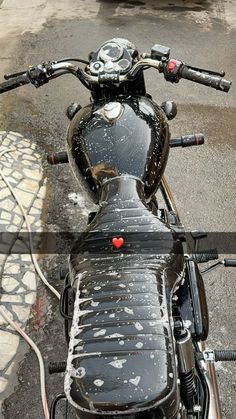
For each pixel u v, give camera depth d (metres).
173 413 0.81
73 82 2.95
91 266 0.98
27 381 1.51
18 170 2.29
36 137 2.54
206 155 2.40
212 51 3.27
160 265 0.96
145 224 1.05
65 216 2.09
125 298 0.88
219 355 1.08
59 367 1.11
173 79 1.37
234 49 3.30
